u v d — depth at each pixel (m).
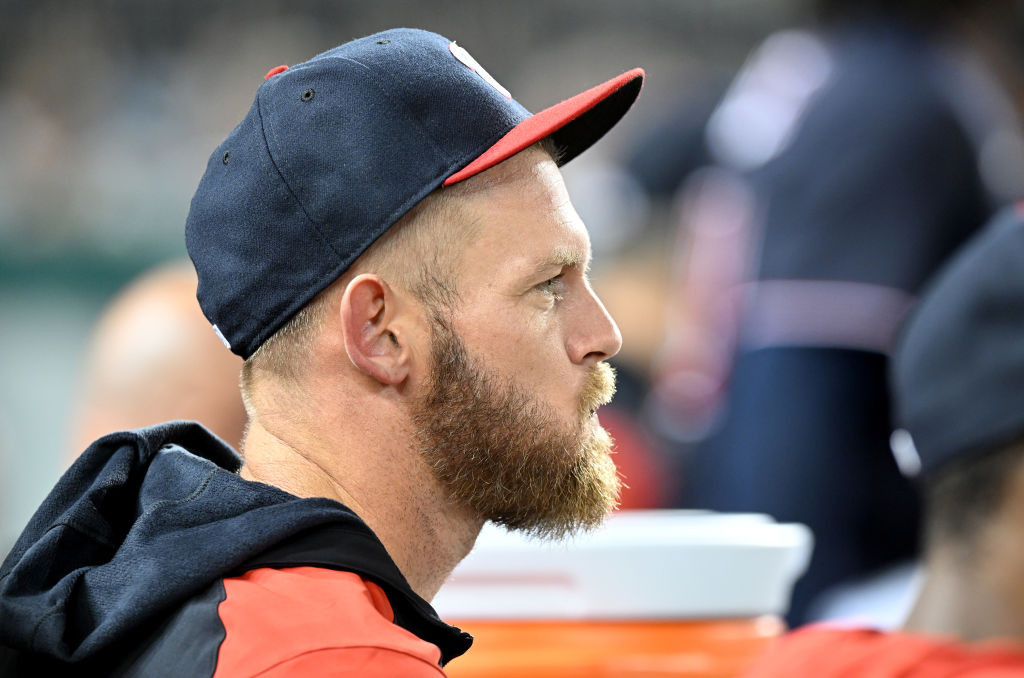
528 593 7.45
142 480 5.28
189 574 4.60
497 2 42.22
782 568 7.82
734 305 13.84
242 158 5.39
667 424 16.22
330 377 5.27
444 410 5.24
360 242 5.19
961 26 13.48
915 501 12.65
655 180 16.98
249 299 5.31
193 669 4.36
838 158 12.85
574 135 6.01
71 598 4.80
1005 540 6.39
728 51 43.00
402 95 5.28
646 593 7.47
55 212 28.31
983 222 12.98
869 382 12.64
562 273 5.46
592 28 42.62
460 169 5.25
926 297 7.24
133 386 9.42
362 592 4.60
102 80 35.09
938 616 6.51
